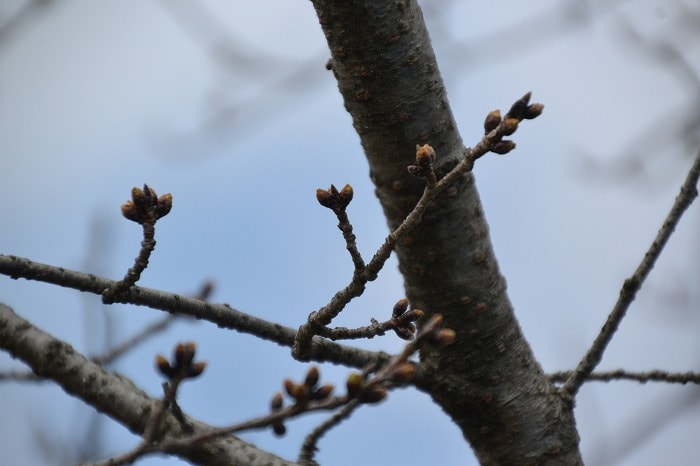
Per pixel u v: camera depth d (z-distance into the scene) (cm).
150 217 436
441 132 506
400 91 496
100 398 409
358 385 356
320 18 495
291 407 355
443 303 529
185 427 401
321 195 422
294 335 507
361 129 511
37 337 417
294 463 420
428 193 414
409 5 497
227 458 404
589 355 538
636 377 560
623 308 521
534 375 546
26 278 446
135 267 443
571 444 543
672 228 507
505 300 540
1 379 500
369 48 490
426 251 521
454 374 538
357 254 424
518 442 538
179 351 372
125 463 347
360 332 444
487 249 532
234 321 494
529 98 411
